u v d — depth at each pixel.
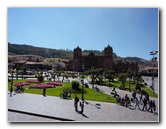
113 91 38.53
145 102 23.00
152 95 38.62
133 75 76.12
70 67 149.50
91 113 19.41
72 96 31.56
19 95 29.28
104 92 39.06
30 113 18.09
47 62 169.25
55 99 27.06
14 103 22.33
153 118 18.45
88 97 31.28
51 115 17.52
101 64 139.75
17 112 18.69
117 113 20.11
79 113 19.09
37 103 23.11
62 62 171.88
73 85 38.28
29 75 74.50
